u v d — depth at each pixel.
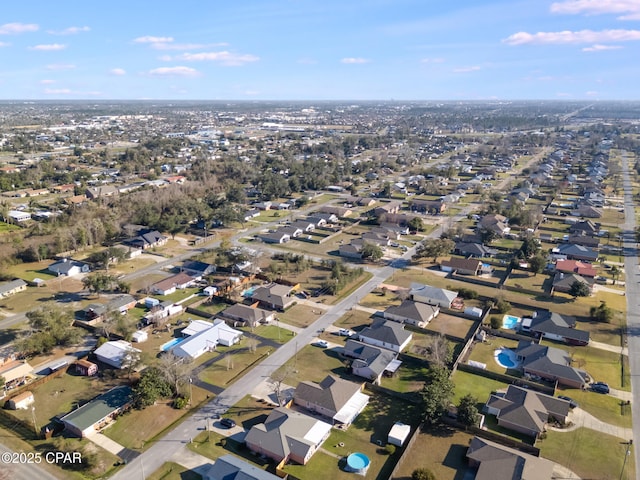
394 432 64.06
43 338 83.38
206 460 60.00
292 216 183.25
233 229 167.12
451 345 88.44
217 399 72.69
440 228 170.75
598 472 58.59
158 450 61.69
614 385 77.62
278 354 86.06
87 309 100.56
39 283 115.12
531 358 82.25
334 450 62.28
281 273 123.19
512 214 175.00
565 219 180.88
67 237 137.75
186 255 139.25
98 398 69.88
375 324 94.19
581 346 89.69
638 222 176.25
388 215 174.25
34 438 63.91
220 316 99.44
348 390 72.12
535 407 68.56
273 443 60.59
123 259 131.38
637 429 66.94
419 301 108.56
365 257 137.75
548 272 126.69
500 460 57.31
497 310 104.81
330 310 104.31
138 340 89.25
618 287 118.44
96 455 60.38
